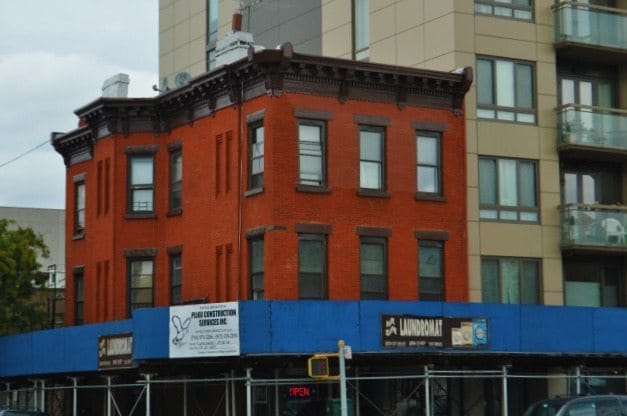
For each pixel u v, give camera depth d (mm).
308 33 49000
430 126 40812
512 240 41969
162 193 44031
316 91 38969
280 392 38438
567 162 44812
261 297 38500
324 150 39031
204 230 41594
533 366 40969
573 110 43062
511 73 42781
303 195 38469
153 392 43688
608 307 41875
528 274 42344
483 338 37469
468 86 40969
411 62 43344
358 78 39469
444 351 36781
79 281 47656
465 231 41125
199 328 35469
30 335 44562
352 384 38375
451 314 37125
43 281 53406
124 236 44125
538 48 43375
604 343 39750
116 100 44062
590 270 44781
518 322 38188
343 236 38969
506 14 42969
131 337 37656
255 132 39344
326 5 47875
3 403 52156
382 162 40031
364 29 45812
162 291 43594
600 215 43094
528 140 42750
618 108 45844
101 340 39438
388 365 37719
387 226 39812
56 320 56938
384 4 44812
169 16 59562
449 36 41719
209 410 41062
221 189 40812
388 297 39500
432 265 40594
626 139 43875
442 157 41031
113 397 41125
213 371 38906
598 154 44000
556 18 43719
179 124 43531
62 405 49188
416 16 43250
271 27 51344
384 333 35969
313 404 38969
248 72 39062
